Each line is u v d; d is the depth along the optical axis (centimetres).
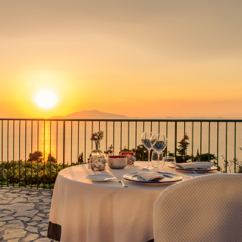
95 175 158
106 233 136
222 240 94
